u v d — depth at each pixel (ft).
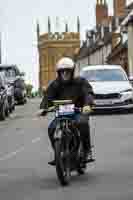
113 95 85.40
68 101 34.14
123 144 51.98
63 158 32.91
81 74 91.71
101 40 317.42
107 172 37.29
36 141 57.16
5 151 50.03
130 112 88.69
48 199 29.35
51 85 34.76
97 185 32.86
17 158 45.32
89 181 34.19
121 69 92.27
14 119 90.84
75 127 33.78
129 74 222.28
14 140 58.85
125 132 61.93
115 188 31.83
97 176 35.86
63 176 32.63
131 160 42.42
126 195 29.81
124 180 34.27
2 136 63.57
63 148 33.01
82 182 33.94
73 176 36.09
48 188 32.45
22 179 35.70
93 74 90.84
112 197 29.40
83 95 34.47
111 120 76.84
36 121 83.51
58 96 34.83
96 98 85.05
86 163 38.14
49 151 49.01
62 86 34.71
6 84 104.53
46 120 84.28
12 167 40.73
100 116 83.76
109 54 289.12
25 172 38.34
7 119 92.12
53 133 33.65
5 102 93.30
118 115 84.48
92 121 76.18
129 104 86.12
